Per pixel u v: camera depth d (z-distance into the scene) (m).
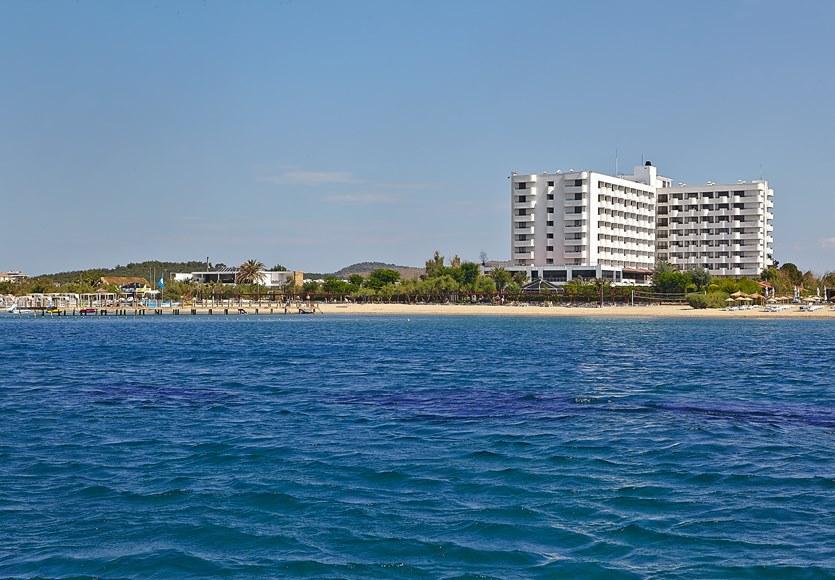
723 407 40.88
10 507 21.94
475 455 28.41
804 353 80.00
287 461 27.55
